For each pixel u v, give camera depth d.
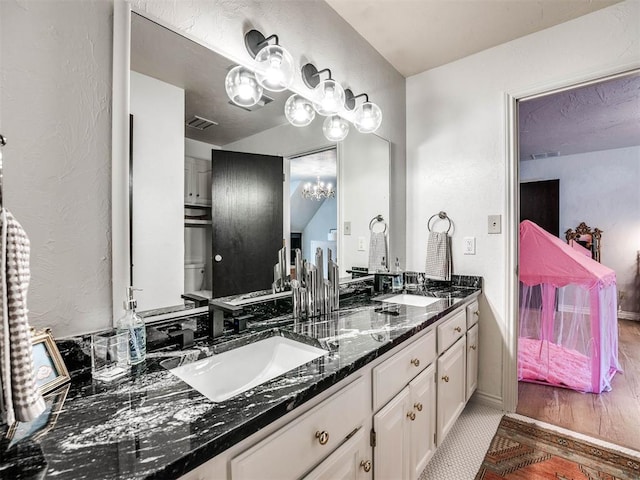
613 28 1.73
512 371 2.10
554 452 1.71
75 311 0.88
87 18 0.89
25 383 0.58
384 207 2.27
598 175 4.60
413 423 1.31
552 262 2.70
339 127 1.89
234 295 1.38
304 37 1.60
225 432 0.61
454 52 2.18
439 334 1.57
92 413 0.67
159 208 1.11
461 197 2.26
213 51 1.21
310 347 1.12
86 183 0.89
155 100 1.07
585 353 2.78
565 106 2.94
